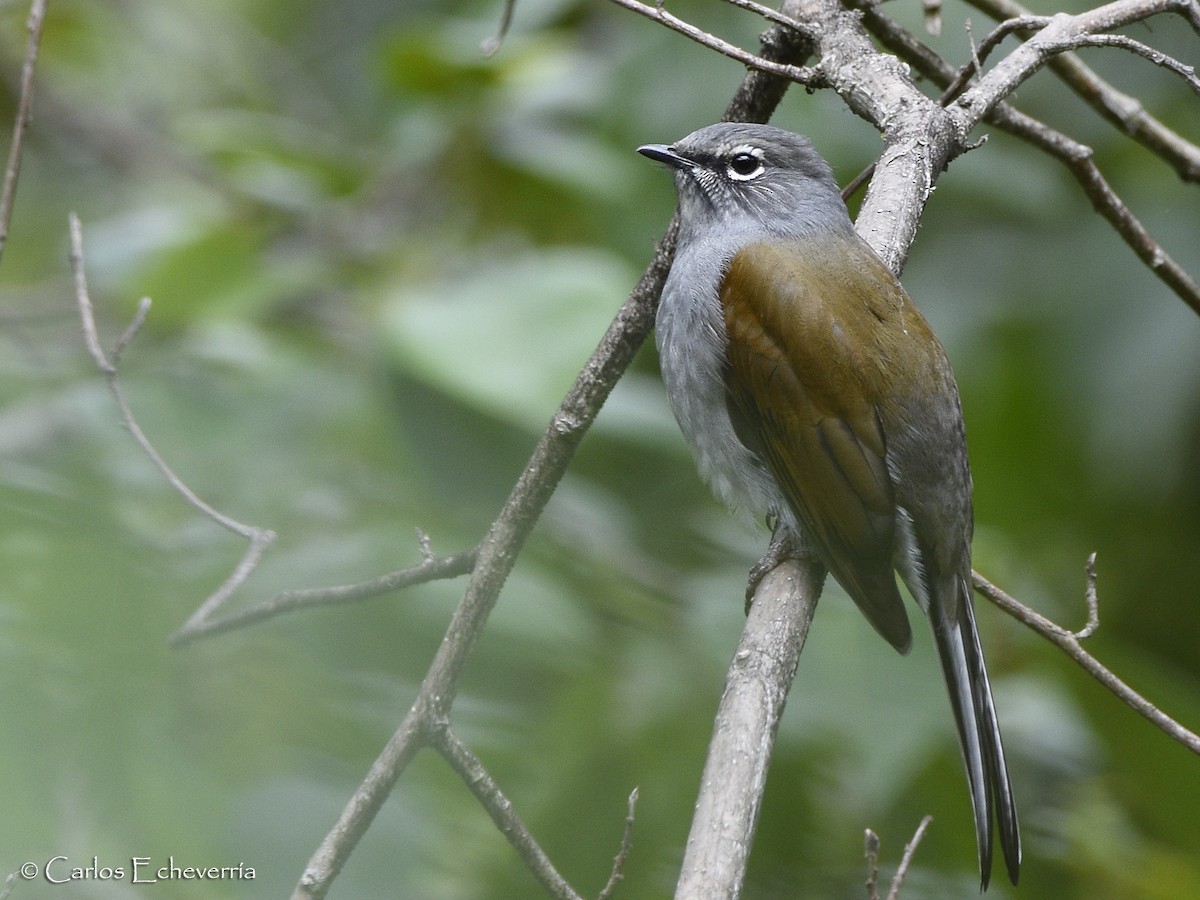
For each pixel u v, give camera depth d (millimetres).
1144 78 13359
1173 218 13211
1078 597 13125
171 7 16828
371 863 8352
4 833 7098
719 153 9578
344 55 16891
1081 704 11242
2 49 15352
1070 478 13180
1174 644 13828
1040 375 13094
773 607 7324
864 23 9578
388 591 7699
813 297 8836
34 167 15578
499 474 10523
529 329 10383
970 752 8102
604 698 9883
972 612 8602
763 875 10141
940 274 13461
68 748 7352
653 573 10977
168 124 16406
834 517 8625
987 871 7730
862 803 9742
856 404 8695
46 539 8031
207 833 7734
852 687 9828
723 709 6527
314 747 8539
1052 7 11641
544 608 10023
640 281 8047
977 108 8336
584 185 12211
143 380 10945
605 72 12688
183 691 8070
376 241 12570
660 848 9555
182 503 10016
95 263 11844
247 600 9102
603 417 10812
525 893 9305
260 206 12828
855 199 12398
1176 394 12781
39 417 10750
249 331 11523
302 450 10664
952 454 8781
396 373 10508
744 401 9039
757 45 12297
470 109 12578
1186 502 13438
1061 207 13383
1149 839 11672
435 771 9508
